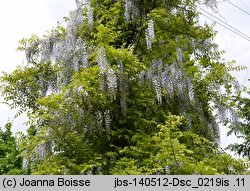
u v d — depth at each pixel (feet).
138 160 23.30
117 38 27.45
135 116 24.56
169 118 20.40
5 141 52.34
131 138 23.88
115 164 23.26
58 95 22.38
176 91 25.98
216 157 24.34
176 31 27.89
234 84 25.73
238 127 27.17
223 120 26.02
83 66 25.81
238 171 23.07
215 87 26.04
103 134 24.75
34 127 24.56
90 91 22.48
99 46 23.32
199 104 26.78
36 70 28.60
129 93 25.25
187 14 28.99
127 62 23.47
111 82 22.04
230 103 26.48
